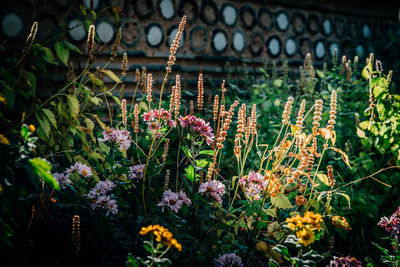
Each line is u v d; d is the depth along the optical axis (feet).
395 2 21.16
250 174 6.74
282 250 6.03
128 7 11.90
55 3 10.28
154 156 7.26
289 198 7.58
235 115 10.51
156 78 12.58
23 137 5.32
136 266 5.17
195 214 6.73
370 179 8.80
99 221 6.26
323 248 7.85
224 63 14.80
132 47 12.14
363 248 8.55
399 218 6.90
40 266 5.42
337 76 12.49
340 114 10.19
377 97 8.38
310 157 6.95
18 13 9.82
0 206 4.80
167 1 12.87
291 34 16.99
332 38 18.56
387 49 17.39
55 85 8.84
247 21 15.39
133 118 8.07
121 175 7.00
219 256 6.08
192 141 7.04
